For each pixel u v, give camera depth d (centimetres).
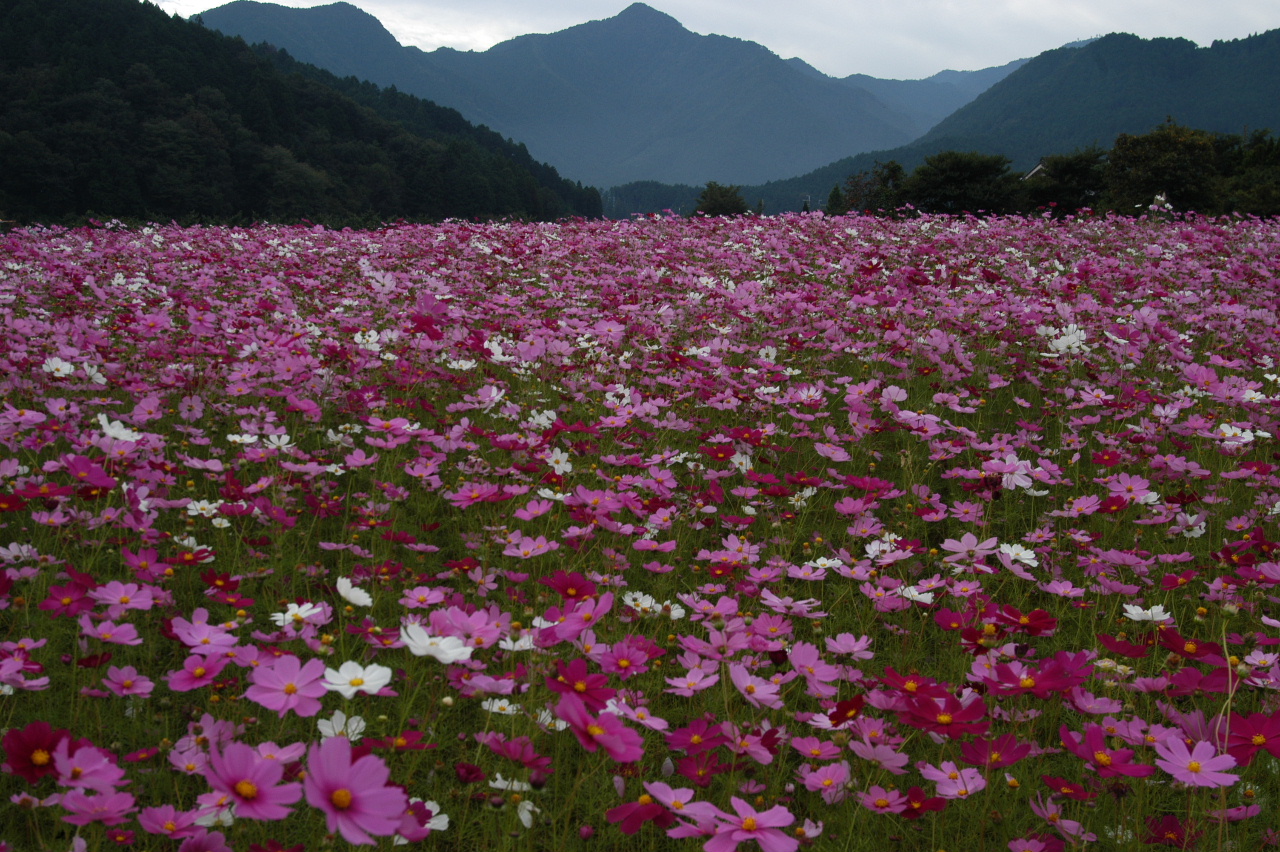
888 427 449
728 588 312
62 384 402
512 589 294
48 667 241
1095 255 983
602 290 735
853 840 207
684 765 195
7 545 296
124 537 304
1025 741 226
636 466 401
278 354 450
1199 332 706
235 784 136
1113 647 229
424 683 240
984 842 207
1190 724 199
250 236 1323
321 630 268
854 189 4256
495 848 191
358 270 891
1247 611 304
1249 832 215
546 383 521
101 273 811
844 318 666
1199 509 381
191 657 205
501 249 1011
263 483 313
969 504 371
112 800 160
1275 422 471
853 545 367
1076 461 431
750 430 414
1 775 197
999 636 242
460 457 425
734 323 651
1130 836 206
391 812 128
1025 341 635
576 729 162
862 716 220
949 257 987
